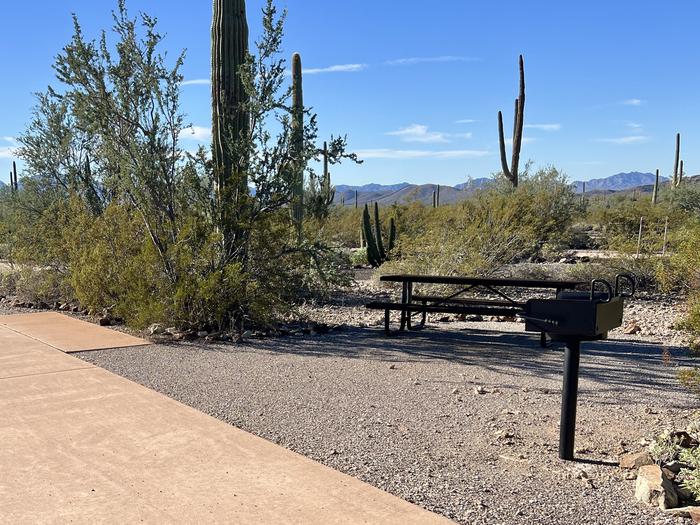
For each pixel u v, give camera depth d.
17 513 3.71
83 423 5.24
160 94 9.45
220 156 10.02
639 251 14.77
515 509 3.79
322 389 6.39
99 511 3.74
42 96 18.00
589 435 5.11
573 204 25.55
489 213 18.83
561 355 8.17
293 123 9.80
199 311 9.41
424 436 5.05
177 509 3.76
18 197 18.77
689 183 35.34
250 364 7.49
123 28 9.35
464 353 8.26
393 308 9.41
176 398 6.03
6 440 4.85
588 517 3.70
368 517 3.66
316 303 13.09
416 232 23.80
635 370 7.26
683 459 4.24
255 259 9.79
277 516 3.68
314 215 10.24
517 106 28.88
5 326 9.90
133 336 9.12
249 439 4.88
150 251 9.52
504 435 5.02
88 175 13.83
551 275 15.44
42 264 12.38
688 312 8.15
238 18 10.05
